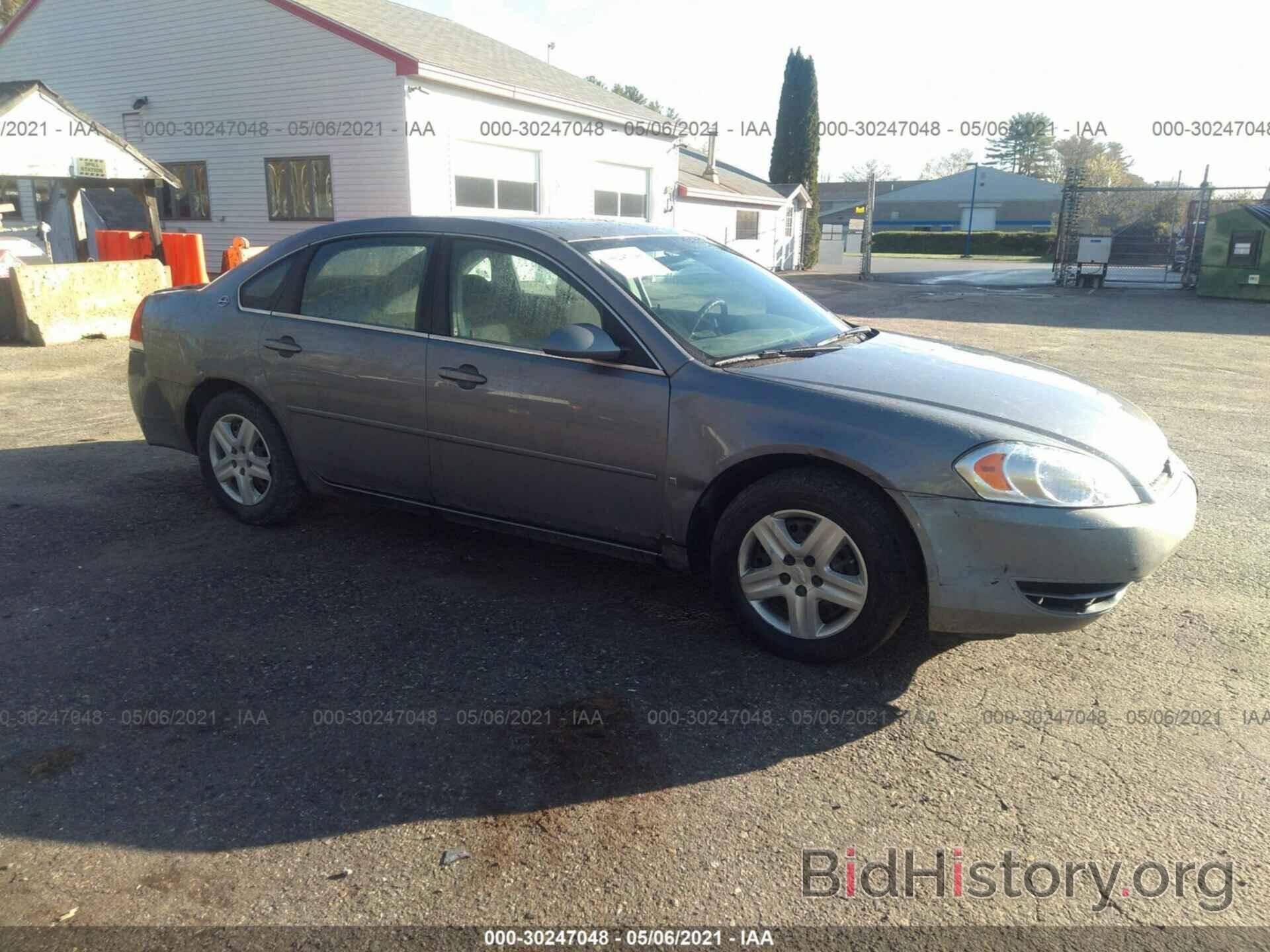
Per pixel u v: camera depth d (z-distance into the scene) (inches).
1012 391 139.9
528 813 101.8
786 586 134.0
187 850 95.3
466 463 157.2
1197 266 1018.1
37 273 424.5
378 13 783.7
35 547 174.4
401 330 162.4
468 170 728.3
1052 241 2231.8
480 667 133.1
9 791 103.9
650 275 154.6
